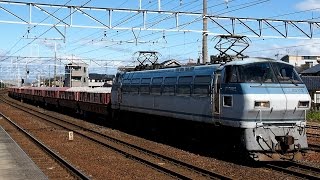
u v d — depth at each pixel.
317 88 51.28
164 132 22.98
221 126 16.52
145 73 24.44
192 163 15.55
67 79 86.50
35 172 12.68
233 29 27.05
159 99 21.95
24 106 56.47
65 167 14.38
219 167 14.80
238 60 15.97
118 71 28.97
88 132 26.30
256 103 14.78
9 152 16.50
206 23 26.28
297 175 13.19
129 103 26.16
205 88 17.38
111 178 13.07
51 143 21.08
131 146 19.72
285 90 15.30
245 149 14.94
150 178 13.05
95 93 34.34
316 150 18.12
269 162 15.59
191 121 18.98
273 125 15.11
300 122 15.48
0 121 32.94
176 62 24.03
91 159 16.53
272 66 15.66
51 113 45.44
